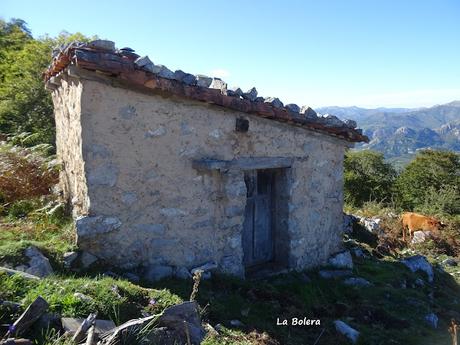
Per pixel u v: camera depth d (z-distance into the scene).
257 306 4.48
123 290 3.35
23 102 10.59
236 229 5.21
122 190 4.23
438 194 19.17
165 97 4.42
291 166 5.89
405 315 5.39
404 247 10.80
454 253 10.89
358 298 5.68
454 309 6.36
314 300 5.26
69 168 5.29
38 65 11.01
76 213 4.53
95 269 3.98
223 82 4.91
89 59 3.70
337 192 6.89
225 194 5.03
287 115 5.48
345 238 8.97
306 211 6.26
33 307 2.51
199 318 3.30
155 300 3.39
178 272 4.53
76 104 4.32
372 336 4.64
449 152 25.41
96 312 2.85
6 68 12.48
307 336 4.25
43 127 10.41
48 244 4.02
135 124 4.26
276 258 6.17
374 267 7.24
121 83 4.09
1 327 2.42
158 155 4.46
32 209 5.43
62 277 3.52
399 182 25.08
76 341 2.44
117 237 4.21
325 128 6.17
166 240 4.59
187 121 4.65
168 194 4.57
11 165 6.12
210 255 4.99
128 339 2.62
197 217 4.84
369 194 23.06
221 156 5.01
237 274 5.25
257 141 5.42
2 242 3.99
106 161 4.11
